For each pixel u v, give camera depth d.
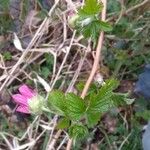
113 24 0.34
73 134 0.17
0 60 0.34
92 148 0.32
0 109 0.33
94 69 0.21
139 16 0.35
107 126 0.32
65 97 0.17
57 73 0.31
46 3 0.36
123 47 0.35
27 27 0.36
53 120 0.28
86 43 0.31
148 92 0.33
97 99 0.17
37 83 0.33
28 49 0.31
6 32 0.36
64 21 0.31
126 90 0.34
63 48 0.31
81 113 0.17
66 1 0.29
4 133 0.29
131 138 0.32
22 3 0.36
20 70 0.32
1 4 0.36
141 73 0.34
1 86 0.32
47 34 0.33
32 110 0.18
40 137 0.31
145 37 0.34
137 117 0.33
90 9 0.19
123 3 0.34
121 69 0.35
